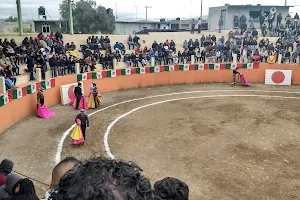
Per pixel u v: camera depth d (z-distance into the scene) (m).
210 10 48.09
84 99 18.53
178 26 56.56
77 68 21.36
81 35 29.98
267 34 37.81
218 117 17.02
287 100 21.02
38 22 41.50
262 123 15.97
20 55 21.77
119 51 27.00
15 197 4.37
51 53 24.75
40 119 16.41
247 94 22.81
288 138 13.86
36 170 10.66
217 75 27.08
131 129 15.03
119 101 20.69
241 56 28.86
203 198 9.00
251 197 9.08
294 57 27.59
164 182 3.16
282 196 9.16
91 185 0.82
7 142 13.10
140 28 53.81
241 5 44.34
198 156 11.93
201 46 31.47
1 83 14.99
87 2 43.06
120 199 0.80
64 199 0.81
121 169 0.87
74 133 12.73
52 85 19.30
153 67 25.39
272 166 11.09
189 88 24.97
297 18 38.91
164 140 13.62
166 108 18.91
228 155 12.01
